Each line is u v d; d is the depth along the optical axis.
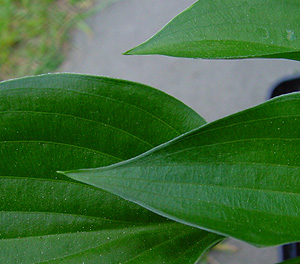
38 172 0.43
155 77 0.93
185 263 0.41
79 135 0.42
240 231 0.35
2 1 1.00
